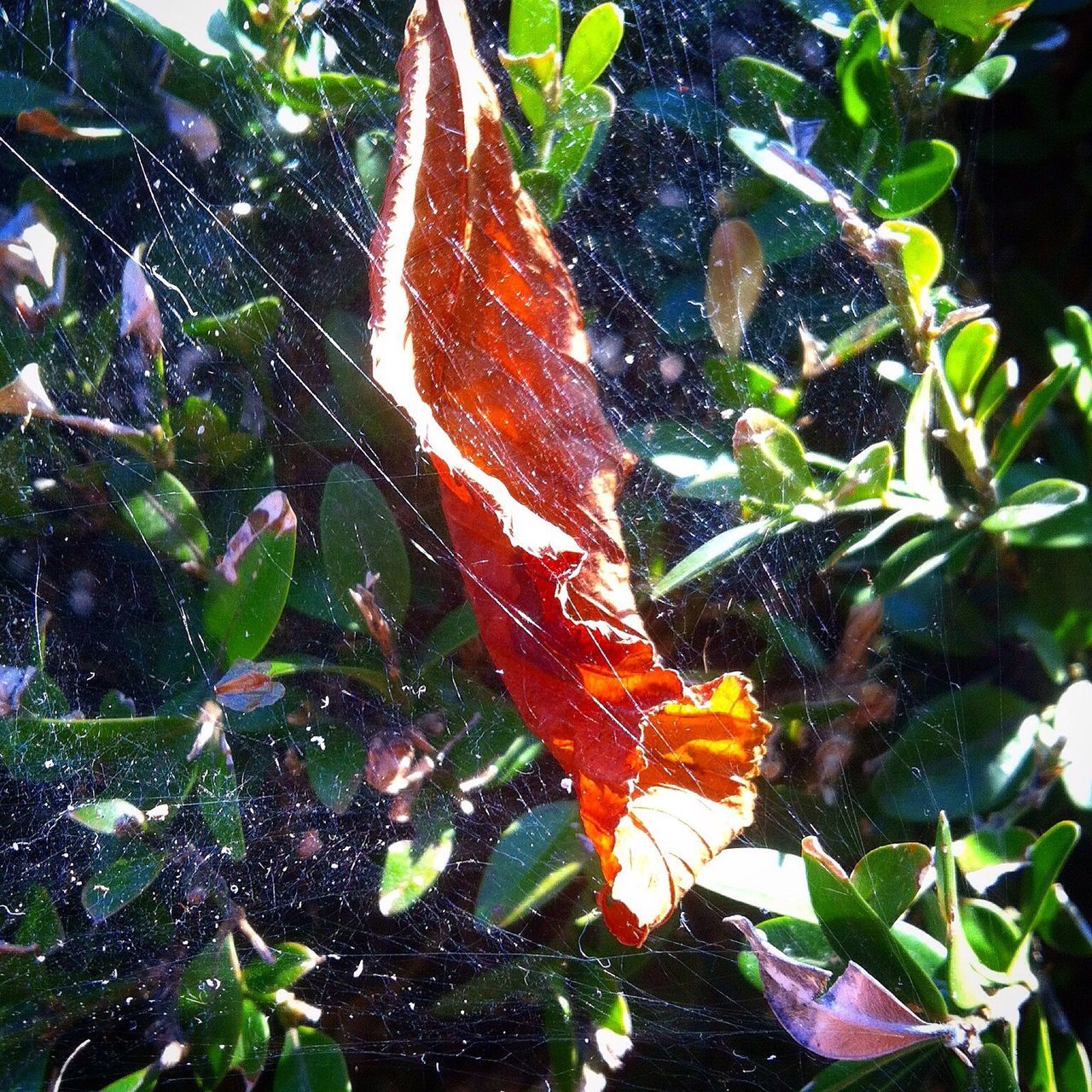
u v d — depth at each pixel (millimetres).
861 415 184
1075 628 178
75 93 187
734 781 133
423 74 137
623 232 185
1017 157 205
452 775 165
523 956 169
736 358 179
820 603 177
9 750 166
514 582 140
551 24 170
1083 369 179
